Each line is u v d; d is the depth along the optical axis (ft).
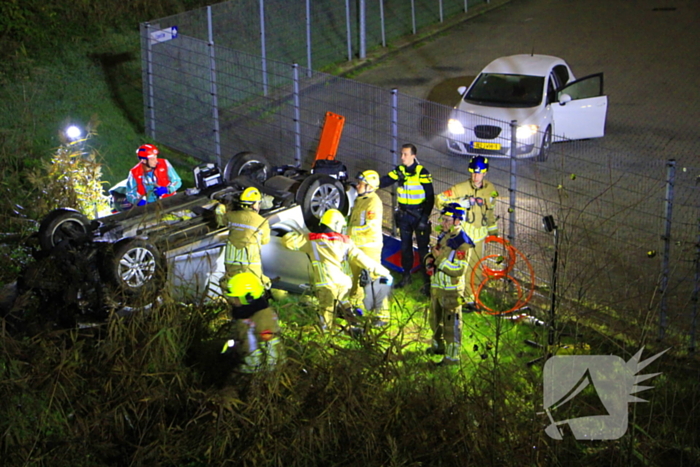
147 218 23.35
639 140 38.60
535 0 76.33
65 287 20.31
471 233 23.34
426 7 67.77
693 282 20.48
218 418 16.14
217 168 26.40
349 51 53.83
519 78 38.70
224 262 22.45
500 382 16.87
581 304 18.70
